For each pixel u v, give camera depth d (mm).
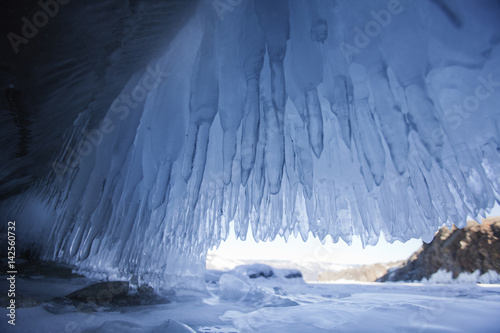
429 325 2404
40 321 2338
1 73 2434
